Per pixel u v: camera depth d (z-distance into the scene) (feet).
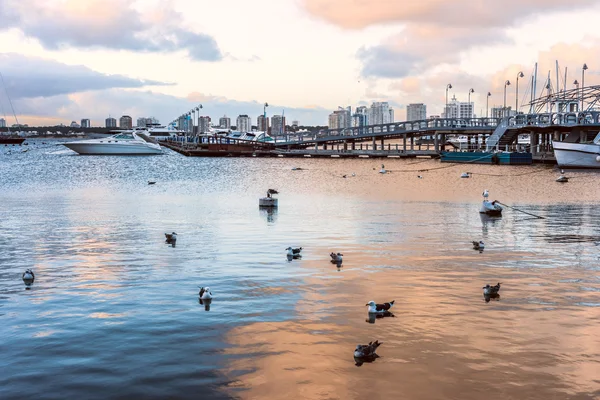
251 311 63.62
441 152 585.63
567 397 43.55
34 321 60.80
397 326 58.49
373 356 50.90
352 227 128.47
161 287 74.43
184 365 49.26
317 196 211.82
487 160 473.67
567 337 55.52
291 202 188.24
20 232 122.11
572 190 237.45
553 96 491.31
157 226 130.62
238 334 56.39
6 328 58.59
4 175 343.87
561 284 75.77
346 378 46.70
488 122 631.56
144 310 64.34
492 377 46.75
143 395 44.11
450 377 46.75
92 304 66.85
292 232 120.98
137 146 639.35
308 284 75.51
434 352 51.78
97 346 53.52
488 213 150.61
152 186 262.26
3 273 83.25
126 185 269.44
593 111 430.61
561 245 105.40
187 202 188.03
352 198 203.31
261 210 163.63
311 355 51.21
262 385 45.60
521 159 450.30
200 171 388.57
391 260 91.09
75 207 173.06
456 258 92.99
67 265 88.38
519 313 62.90
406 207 172.24
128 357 50.96
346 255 95.30
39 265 88.69
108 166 442.91
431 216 149.38
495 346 53.16
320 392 44.39
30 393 44.50
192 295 70.44
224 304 66.39
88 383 46.03
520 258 93.09
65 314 63.16
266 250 100.07
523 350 52.24
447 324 59.16
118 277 80.12
